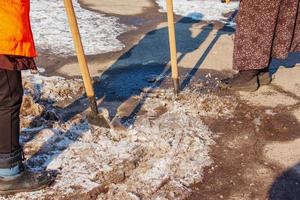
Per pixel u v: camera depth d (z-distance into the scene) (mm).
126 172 3062
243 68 4113
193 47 5363
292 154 3391
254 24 3982
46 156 3213
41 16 6258
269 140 3547
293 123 3768
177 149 3299
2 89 2682
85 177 3018
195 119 3736
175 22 6281
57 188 2930
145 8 6871
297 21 4078
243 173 3166
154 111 3867
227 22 6355
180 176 3078
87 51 5156
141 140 3395
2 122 2750
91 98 3551
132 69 4742
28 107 3730
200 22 6312
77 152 3256
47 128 3531
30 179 2896
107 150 3277
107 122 3549
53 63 4828
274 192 3002
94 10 6695
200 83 4406
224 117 3797
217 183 3057
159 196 2889
